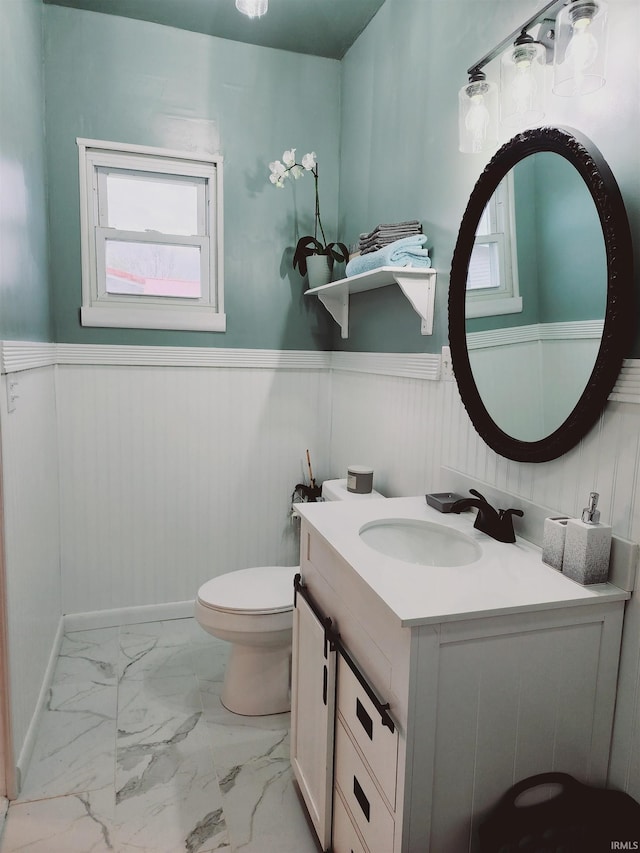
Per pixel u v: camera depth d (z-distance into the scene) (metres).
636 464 1.13
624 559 1.14
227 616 1.97
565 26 1.13
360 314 2.58
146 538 2.78
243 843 1.55
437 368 1.90
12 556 1.67
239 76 2.68
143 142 2.57
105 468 2.68
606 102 1.20
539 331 1.37
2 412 1.56
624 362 1.15
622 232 1.13
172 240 2.69
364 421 2.53
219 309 2.77
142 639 2.64
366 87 2.50
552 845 1.02
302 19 2.47
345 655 1.32
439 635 1.04
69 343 2.56
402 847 1.07
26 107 2.02
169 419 2.76
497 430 1.54
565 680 1.14
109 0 2.38
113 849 1.52
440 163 1.89
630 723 1.15
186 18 2.50
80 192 2.51
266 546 3.00
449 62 1.83
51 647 2.34
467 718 1.08
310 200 2.86
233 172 2.72
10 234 1.71
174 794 1.72
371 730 1.20
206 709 2.13
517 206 1.45
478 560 1.30
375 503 1.76
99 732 1.98
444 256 1.88
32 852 1.50
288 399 2.95
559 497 1.35
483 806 1.12
